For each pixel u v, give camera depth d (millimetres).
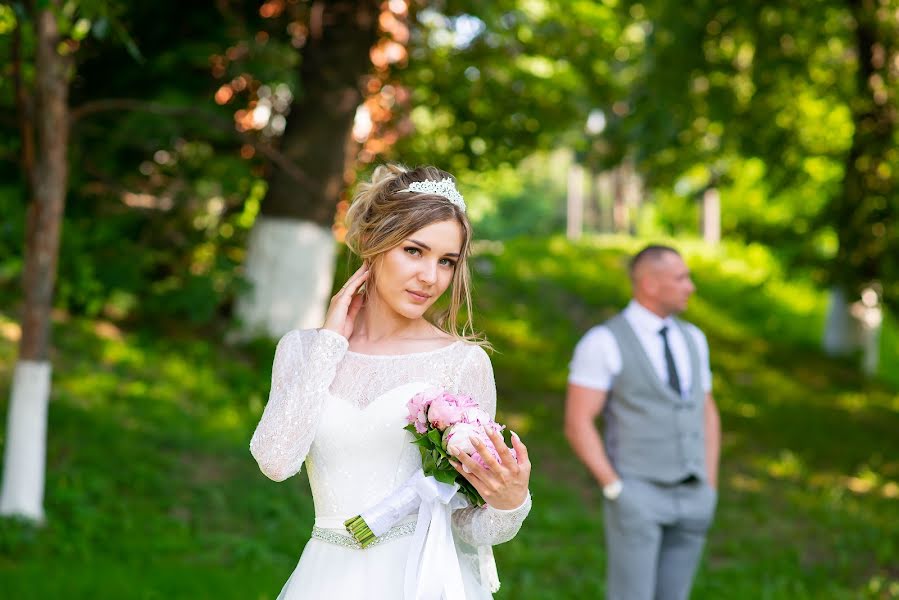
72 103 9859
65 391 9281
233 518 7492
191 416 9492
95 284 10836
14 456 6723
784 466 11133
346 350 2750
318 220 11852
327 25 11680
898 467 11672
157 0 9742
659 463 4484
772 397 15125
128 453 8242
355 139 13469
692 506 4516
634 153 14930
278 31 11477
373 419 2664
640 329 4625
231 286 11461
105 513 7129
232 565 6461
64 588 5441
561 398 13148
